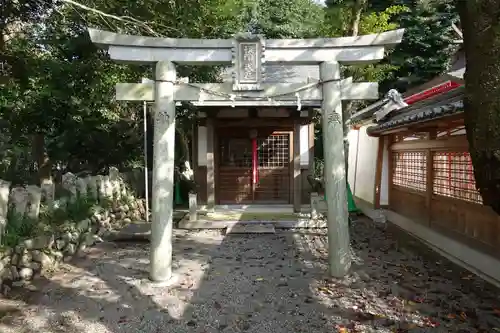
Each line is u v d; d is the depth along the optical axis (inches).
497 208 93.2
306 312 174.7
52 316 170.2
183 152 559.2
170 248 215.5
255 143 458.3
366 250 285.7
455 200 261.9
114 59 208.1
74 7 303.7
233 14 424.5
